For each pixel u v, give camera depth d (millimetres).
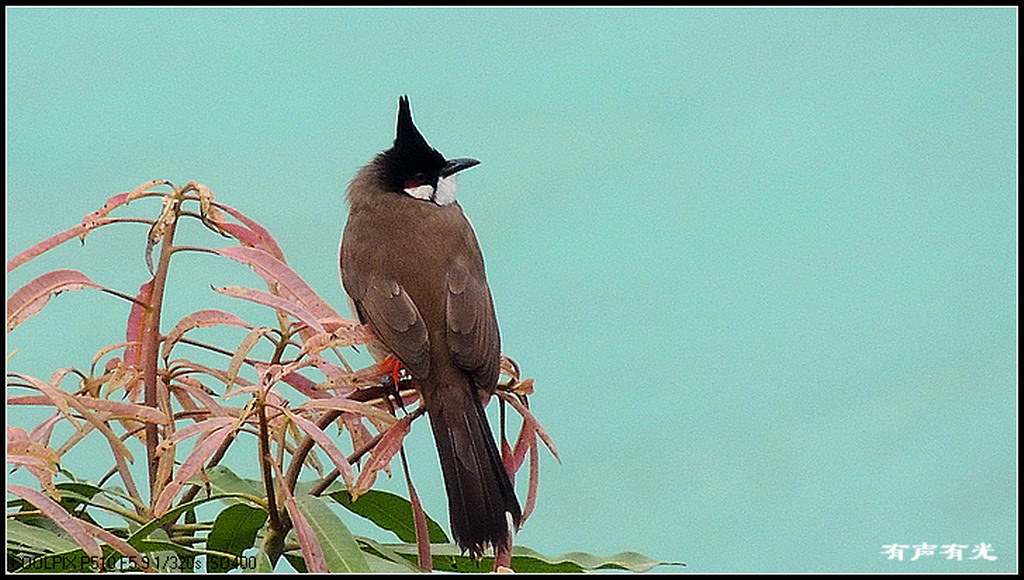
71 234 5402
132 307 5801
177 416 5641
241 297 5184
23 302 5211
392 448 5051
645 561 5457
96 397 5602
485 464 6141
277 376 4875
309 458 5980
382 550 5332
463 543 5816
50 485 4797
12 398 5344
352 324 5336
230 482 5391
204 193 5594
